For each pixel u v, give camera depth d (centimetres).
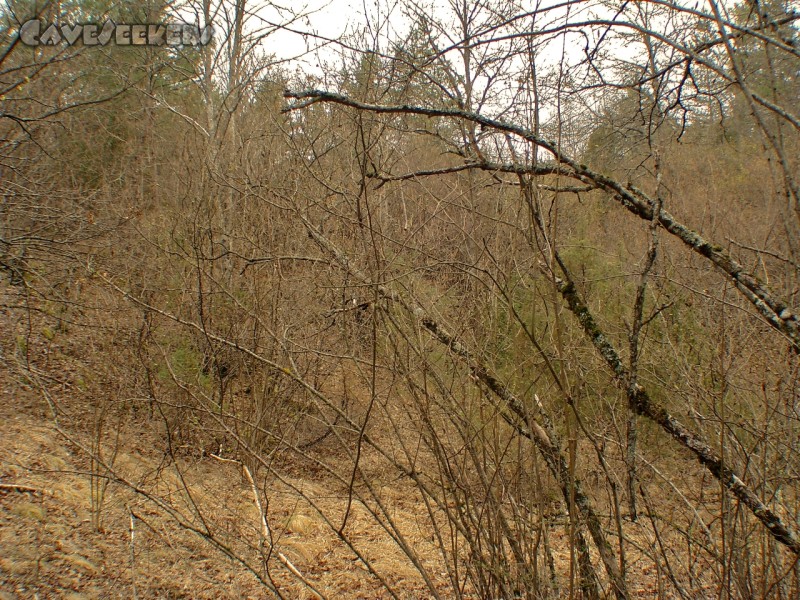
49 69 706
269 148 471
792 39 254
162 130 838
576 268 452
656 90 272
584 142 311
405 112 264
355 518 459
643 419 396
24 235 572
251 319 449
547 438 282
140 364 450
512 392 277
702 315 339
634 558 363
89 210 670
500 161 286
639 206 277
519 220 270
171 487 447
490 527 266
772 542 270
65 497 423
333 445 523
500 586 262
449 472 267
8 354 564
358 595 375
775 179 244
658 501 377
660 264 355
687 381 317
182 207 523
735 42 266
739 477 296
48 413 514
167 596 342
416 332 273
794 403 275
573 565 242
